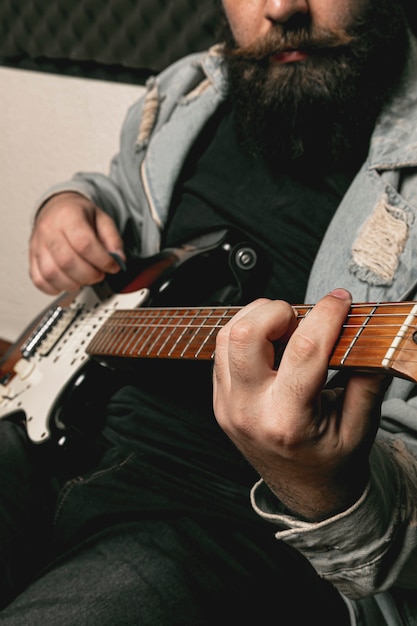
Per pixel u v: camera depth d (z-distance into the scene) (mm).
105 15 1650
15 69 1888
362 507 620
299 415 572
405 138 845
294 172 1012
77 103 1808
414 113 860
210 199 1095
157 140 1211
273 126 961
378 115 904
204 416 933
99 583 754
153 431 933
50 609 740
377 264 806
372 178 850
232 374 588
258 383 585
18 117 1933
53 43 1774
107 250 1108
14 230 2100
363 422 594
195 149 1172
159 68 1647
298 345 554
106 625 718
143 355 839
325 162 985
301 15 892
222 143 1122
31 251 1145
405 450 707
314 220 985
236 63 983
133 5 1604
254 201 1044
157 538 796
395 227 805
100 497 888
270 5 896
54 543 910
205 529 812
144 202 1220
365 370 549
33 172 1979
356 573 659
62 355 1055
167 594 744
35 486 976
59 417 996
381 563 651
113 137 1790
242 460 896
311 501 633
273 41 909
